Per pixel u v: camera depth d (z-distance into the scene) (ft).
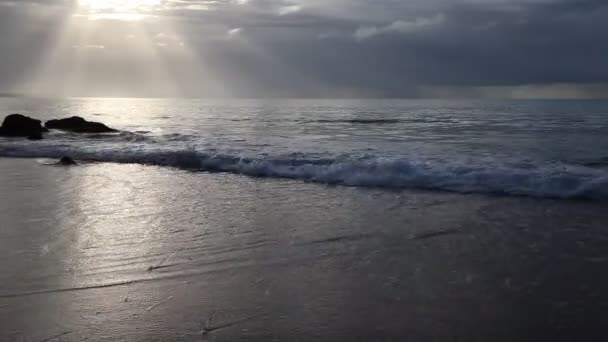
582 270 15.03
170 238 19.02
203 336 10.94
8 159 45.65
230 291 13.61
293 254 16.97
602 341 10.58
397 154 42.37
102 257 16.65
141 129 78.33
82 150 47.65
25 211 23.73
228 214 23.16
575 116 103.35
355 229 20.25
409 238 18.85
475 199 26.35
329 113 133.08
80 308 12.47
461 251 17.15
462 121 92.94
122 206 24.98
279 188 30.37
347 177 32.53
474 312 12.12
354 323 11.55
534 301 12.75
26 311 12.30
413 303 12.68
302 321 11.68
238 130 75.82
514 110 138.00
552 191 27.35
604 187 26.43
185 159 41.57
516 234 19.26
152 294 13.41
